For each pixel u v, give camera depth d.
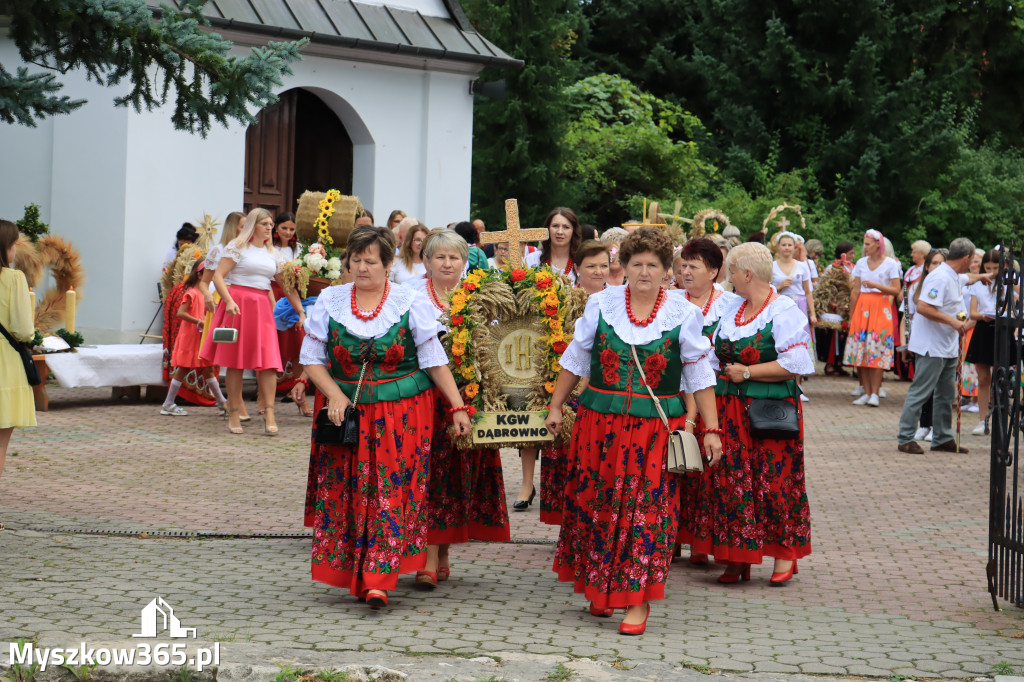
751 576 6.56
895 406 14.70
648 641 5.15
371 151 16.98
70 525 6.91
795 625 5.52
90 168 14.70
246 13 15.06
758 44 27.20
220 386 13.05
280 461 9.40
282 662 4.56
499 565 6.59
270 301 10.64
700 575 6.58
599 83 29.45
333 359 5.54
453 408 5.70
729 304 6.40
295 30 15.37
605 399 5.43
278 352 10.68
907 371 17.67
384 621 5.31
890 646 5.17
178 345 11.42
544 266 6.08
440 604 5.69
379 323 5.50
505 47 23.77
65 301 11.93
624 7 33.78
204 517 7.32
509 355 5.98
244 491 8.19
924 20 27.27
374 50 16.31
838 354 18.05
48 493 7.79
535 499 8.44
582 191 26.73
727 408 6.27
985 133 30.97
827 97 26.36
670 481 5.38
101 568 6.00
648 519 5.30
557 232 8.15
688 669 4.73
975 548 7.30
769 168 26.28
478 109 23.81
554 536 7.35
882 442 11.72
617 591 5.26
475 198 23.94
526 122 24.05
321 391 5.54
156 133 14.62
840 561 6.90
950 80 27.94
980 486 9.45
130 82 8.34
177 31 8.11
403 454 5.50
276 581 5.95
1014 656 5.07
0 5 7.65
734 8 27.48
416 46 16.69
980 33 29.91
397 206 17.28
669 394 5.41
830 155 26.52
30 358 7.13
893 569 6.72
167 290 13.69
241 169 15.48
